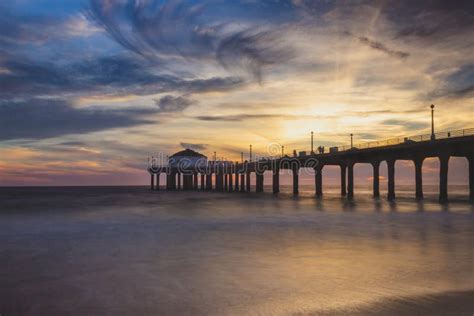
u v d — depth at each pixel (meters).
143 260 19.36
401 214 45.06
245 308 11.87
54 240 26.77
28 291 14.11
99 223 38.22
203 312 11.62
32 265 18.53
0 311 12.06
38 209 59.53
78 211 54.97
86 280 15.56
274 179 122.38
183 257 19.98
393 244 23.50
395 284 14.23
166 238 27.05
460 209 52.16
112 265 18.31
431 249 21.67
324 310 11.49
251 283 14.68
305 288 13.89
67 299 13.12
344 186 102.44
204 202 77.69
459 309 11.28
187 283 14.83
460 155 65.88
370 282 14.57
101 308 12.18
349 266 17.39
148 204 72.12
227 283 14.74
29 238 27.91
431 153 69.56
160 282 15.04
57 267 18.03
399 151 74.06
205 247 23.02
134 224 37.00
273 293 13.34
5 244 25.06
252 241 25.23
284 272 16.39
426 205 60.66
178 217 44.25
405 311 11.19
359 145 78.00
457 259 18.81
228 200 85.75
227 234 28.88
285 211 51.75
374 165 83.94
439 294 12.86
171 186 192.62
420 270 16.45
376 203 67.94
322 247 22.64
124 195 127.44
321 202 73.75
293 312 11.41
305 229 31.61
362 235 27.64
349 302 12.16
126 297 13.20
